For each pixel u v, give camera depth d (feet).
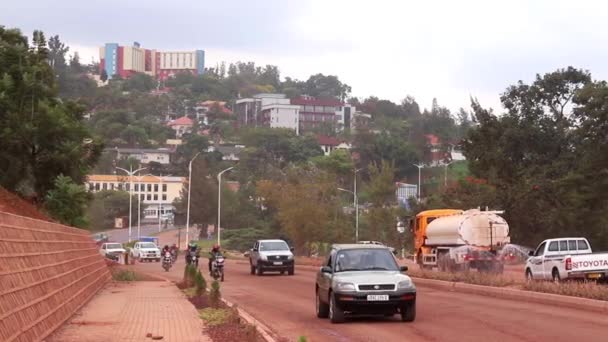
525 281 90.43
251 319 64.39
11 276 41.52
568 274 88.74
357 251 64.49
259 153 570.87
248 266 191.62
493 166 209.56
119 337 49.55
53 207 102.17
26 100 106.01
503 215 191.52
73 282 70.38
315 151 628.69
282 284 116.47
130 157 599.16
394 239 241.35
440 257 128.77
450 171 499.51
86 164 112.06
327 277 63.21
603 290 69.72
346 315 64.90
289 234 240.32
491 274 102.63
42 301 49.62
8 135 101.71
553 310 67.21
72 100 116.67
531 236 192.95
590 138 179.73
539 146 211.61
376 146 567.59
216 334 51.19
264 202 320.91
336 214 245.65
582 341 47.16
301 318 66.13
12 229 45.42
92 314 65.62
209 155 609.42
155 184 568.82
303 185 245.86
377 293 59.00
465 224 126.21
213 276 124.36
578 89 200.34
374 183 256.11
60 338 48.93
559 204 185.57
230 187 471.21
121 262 222.07
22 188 108.58
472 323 58.18
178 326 56.24
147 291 97.81
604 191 179.32
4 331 36.73
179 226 434.71
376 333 53.88
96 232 414.21
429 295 86.94
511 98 217.77
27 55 110.22
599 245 181.57
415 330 54.90
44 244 57.47
